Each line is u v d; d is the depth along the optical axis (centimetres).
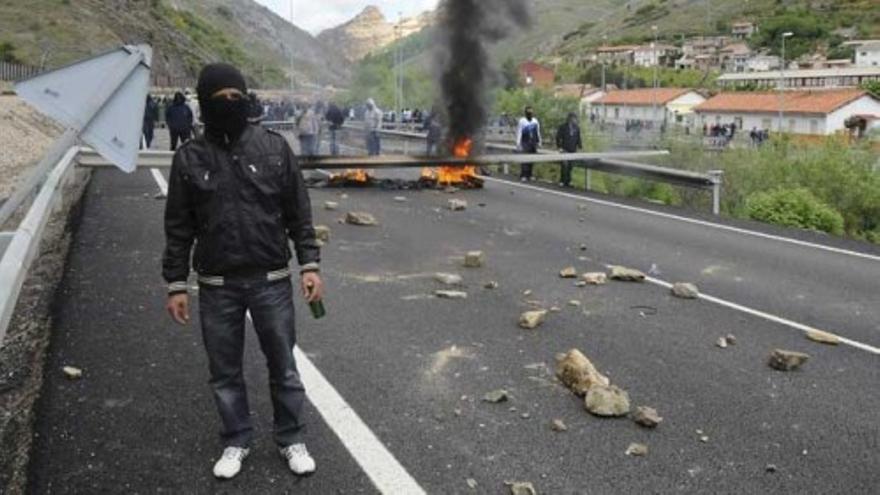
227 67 347
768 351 574
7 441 414
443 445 413
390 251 921
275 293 367
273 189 357
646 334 611
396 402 469
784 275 830
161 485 368
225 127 348
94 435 419
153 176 1677
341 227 1080
